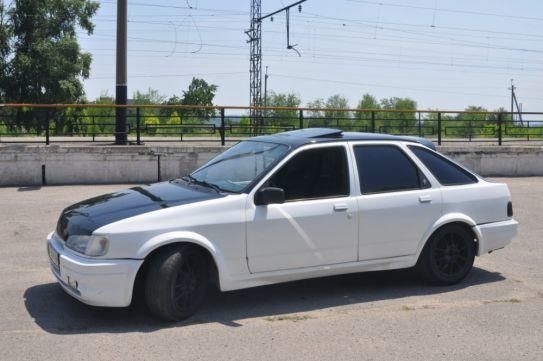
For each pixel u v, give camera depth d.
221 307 5.49
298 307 5.52
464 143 21.28
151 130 20.95
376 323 5.08
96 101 47.00
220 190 5.46
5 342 4.55
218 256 5.09
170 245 4.96
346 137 5.94
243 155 6.04
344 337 4.74
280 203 5.34
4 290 5.88
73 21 43.44
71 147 13.72
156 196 5.45
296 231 5.41
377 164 5.93
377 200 5.77
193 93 78.81
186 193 5.46
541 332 4.89
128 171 14.15
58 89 41.28
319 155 5.68
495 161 17.23
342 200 5.62
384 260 5.88
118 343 4.55
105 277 4.74
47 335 4.71
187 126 17.41
